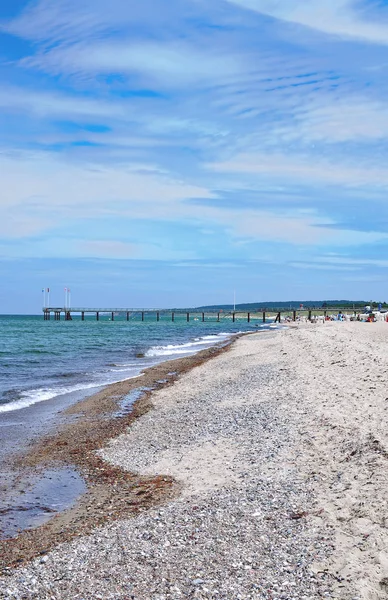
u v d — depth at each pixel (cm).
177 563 718
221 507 908
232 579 665
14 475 1240
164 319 18212
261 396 1900
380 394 1553
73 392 2408
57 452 1433
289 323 11000
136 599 638
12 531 919
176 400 2097
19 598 662
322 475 1005
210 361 3525
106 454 1400
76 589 674
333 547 722
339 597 611
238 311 14088
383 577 644
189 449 1348
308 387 1897
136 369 3309
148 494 1052
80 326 11494
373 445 1104
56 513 1000
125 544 797
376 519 784
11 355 4350
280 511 860
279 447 1234
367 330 5191
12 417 1883
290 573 668
